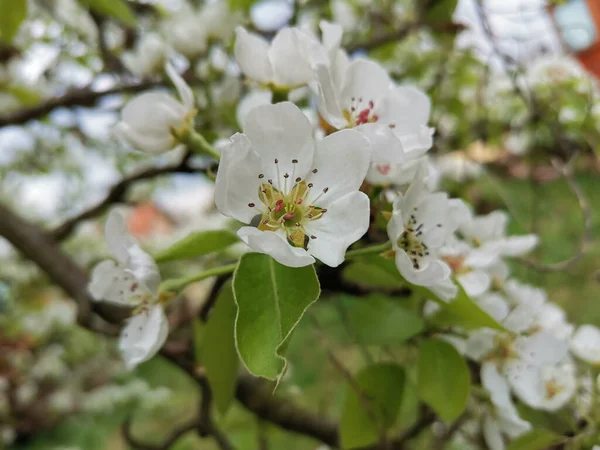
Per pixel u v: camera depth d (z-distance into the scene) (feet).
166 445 0.69
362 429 0.46
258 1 0.67
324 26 0.37
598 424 0.44
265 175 0.33
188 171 0.71
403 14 0.94
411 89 0.38
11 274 1.26
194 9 0.74
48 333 1.31
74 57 0.86
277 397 0.68
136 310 0.39
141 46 0.66
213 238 0.38
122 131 0.41
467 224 0.53
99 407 1.26
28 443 1.50
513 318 0.45
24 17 0.57
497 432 0.47
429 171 0.41
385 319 0.45
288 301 0.30
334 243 0.32
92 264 1.16
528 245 0.51
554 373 0.46
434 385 0.42
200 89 0.65
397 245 0.36
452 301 0.39
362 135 0.32
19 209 1.35
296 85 0.39
